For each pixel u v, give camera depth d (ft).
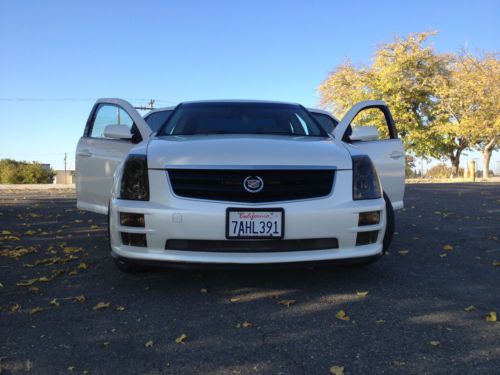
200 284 11.80
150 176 10.69
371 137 14.24
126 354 7.95
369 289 11.39
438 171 118.73
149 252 10.44
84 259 14.67
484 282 11.98
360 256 10.68
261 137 12.55
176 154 10.88
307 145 11.66
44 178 122.93
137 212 10.43
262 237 10.17
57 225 21.90
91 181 15.12
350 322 9.27
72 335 8.74
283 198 10.41
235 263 10.04
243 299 10.69
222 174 10.41
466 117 99.50
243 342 8.38
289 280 12.10
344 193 10.75
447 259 14.43
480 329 8.91
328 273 12.74
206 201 10.25
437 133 106.11
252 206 10.17
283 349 8.09
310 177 10.68
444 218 23.26
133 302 10.54
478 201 32.12
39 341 8.48
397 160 15.33
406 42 105.40
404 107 105.81
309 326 9.08
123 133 13.70
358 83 108.88
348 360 7.65
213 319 9.49
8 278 12.58
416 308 10.05
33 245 17.06
